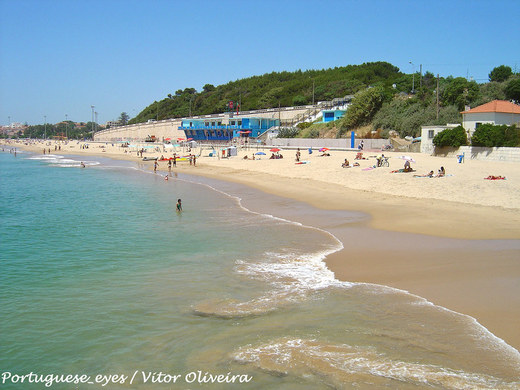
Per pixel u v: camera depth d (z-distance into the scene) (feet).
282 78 492.95
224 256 55.77
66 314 39.11
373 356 29.66
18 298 43.11
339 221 74.18
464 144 141.49
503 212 72.13
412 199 88.33
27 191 133.90
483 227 63.31
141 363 30.66
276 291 42.55
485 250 51.90
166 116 538.47
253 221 78.13
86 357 31.81
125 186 143.95
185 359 30.76
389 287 42.27
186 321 36.73
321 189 111.34
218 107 446.60
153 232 71.61
